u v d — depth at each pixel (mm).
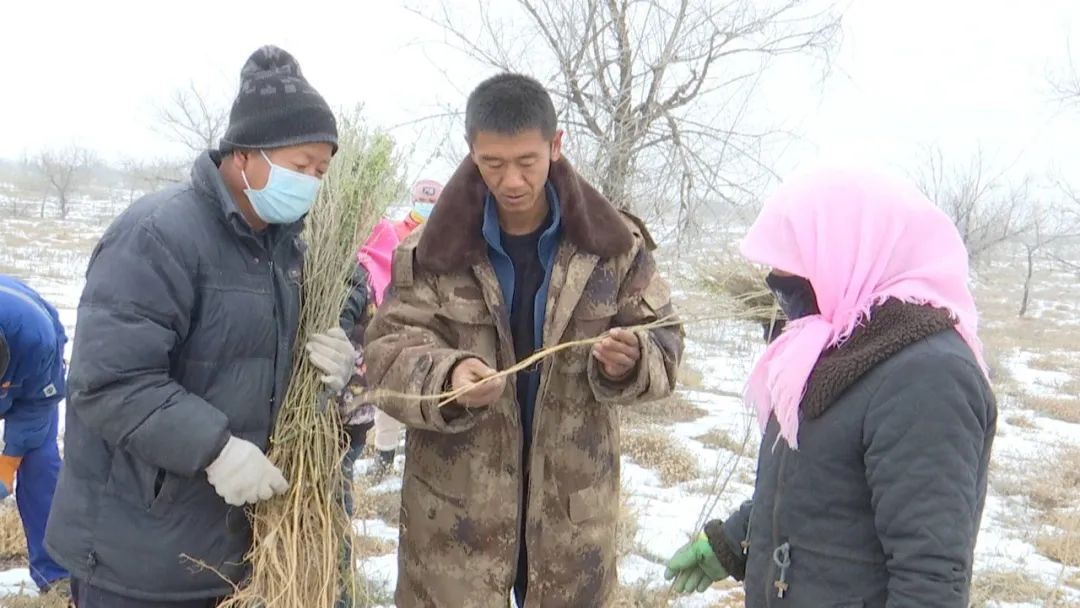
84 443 2191
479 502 2346
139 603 2221
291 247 2398
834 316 1788
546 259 2379
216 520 2240
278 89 2143
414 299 2365
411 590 2471
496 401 2318
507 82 2148
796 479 1817
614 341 2188
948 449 1614
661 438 7395
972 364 1672
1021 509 6598
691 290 2551
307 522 2348
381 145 2617
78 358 2051
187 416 2055
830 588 1778
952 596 1585
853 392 1729
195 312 2158
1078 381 13430
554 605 2402
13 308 3414
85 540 2191
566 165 2281
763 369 1927
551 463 2367
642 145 9430
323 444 2416
